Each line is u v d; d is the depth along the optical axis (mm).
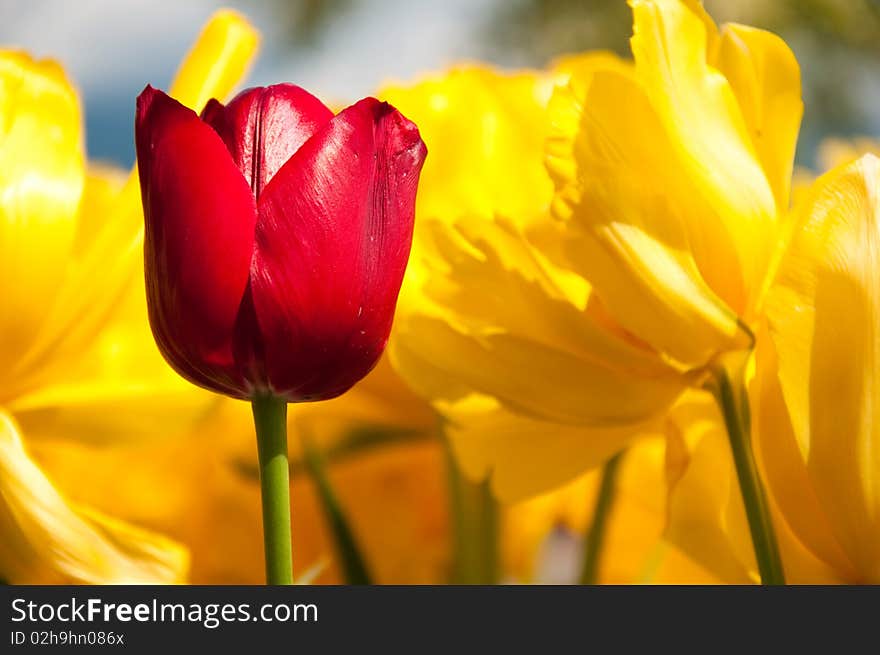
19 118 555
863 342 498
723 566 539
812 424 500
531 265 541
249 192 463
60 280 552
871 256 501
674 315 512
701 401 548
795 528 511
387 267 475
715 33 542
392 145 473
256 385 474
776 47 538
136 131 472
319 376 473
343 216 466
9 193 546
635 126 519
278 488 476
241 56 552
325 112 480
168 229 464
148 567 540
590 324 531
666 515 542
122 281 560
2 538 537
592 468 565
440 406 562
